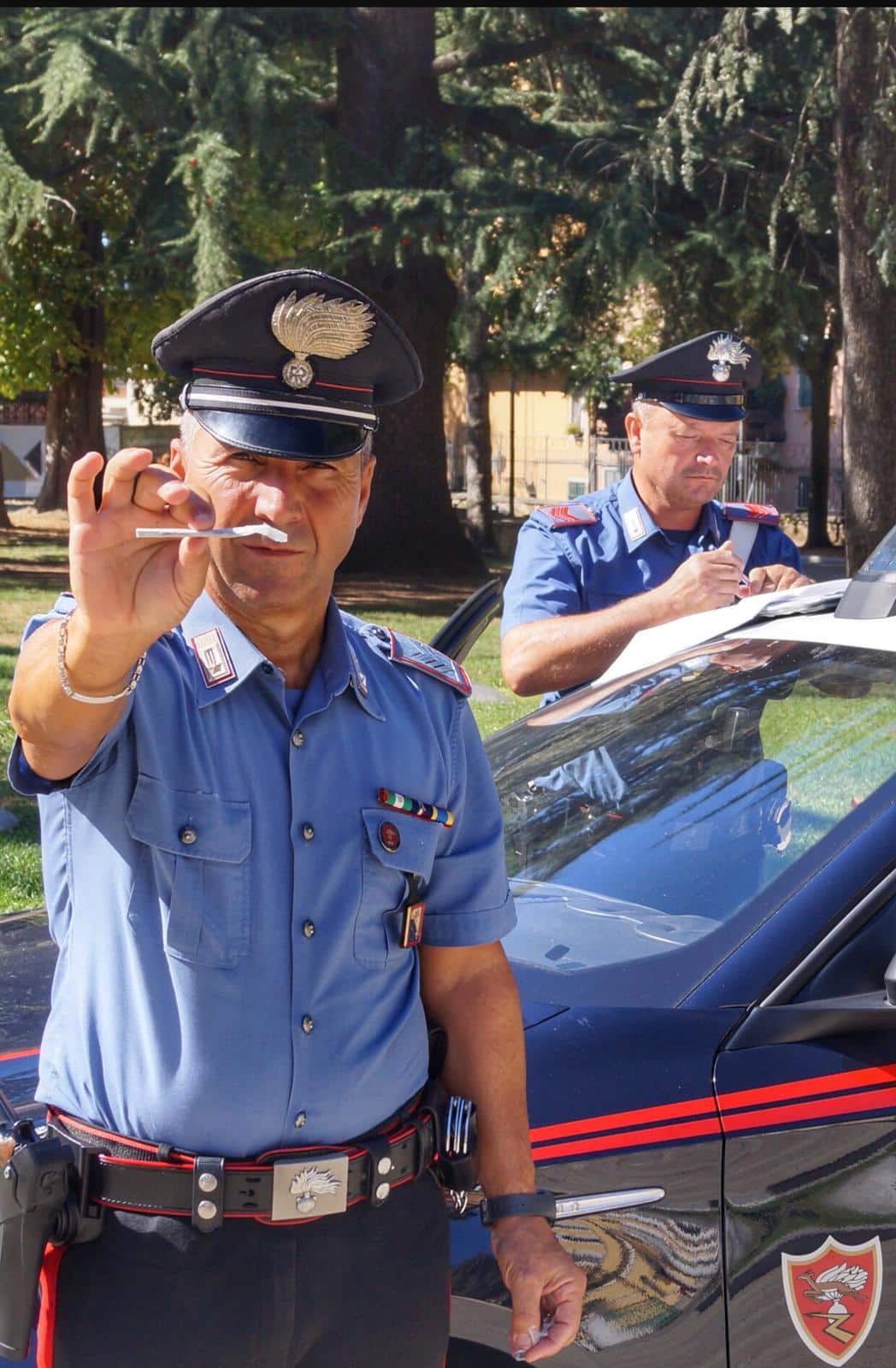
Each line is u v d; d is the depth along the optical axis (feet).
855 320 37.63
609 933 7.83
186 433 5.60
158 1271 5.17
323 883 5.46
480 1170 6.00
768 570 11.71
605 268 48.24
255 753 5.44
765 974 7.30
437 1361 5.79
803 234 49.60
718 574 11.22
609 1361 6.57
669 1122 6.82
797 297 47.57
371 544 58.23
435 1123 5.86
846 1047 7.20
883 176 35.76
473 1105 5.97
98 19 46.65
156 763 5.24
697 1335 6.75
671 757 9.11
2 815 20.34
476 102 56.49
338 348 5.47
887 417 37.76
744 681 9.57
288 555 5.44
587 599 12.17
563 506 12.46
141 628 4.58
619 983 7.39
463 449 136.77
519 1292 5.77
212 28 45.65
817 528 77.25
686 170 41.27
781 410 106.42
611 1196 6.64
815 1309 6.97
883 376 37.63
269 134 45.93
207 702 5.38
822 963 7.33
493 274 49.73
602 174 49.39
